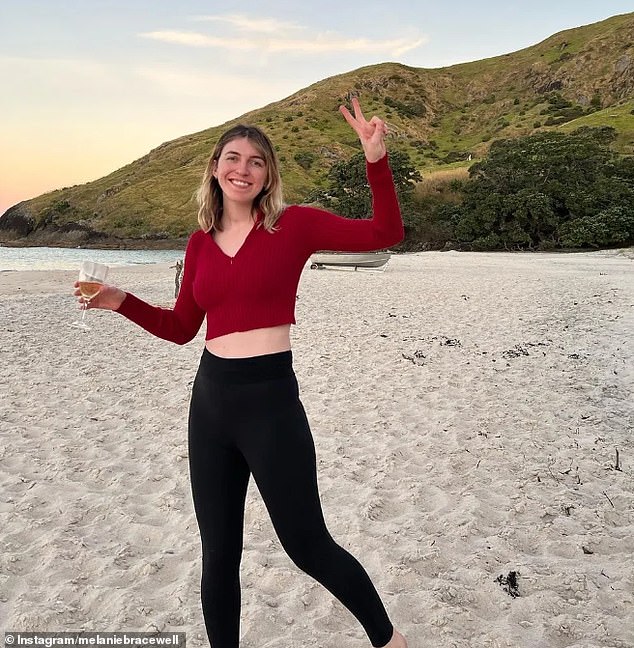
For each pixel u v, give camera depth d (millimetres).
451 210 51281
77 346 9008
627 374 7238
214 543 2094
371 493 4016
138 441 5000
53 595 2854
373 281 20094
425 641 2568
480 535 3496
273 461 1971
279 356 2047
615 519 3691
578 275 22281
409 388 6641
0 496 3920
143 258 50469
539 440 5031
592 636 2590
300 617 2742
